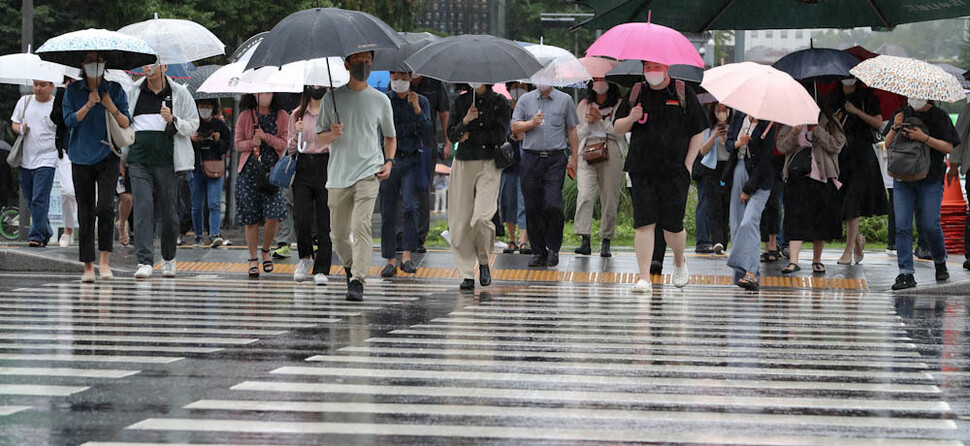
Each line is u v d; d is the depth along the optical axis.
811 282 41.28
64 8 91.88
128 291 34.97
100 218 38.50
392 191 41.00
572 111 42.22
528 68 35.09
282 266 43.91
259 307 31.03
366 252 33.31
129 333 25.30
